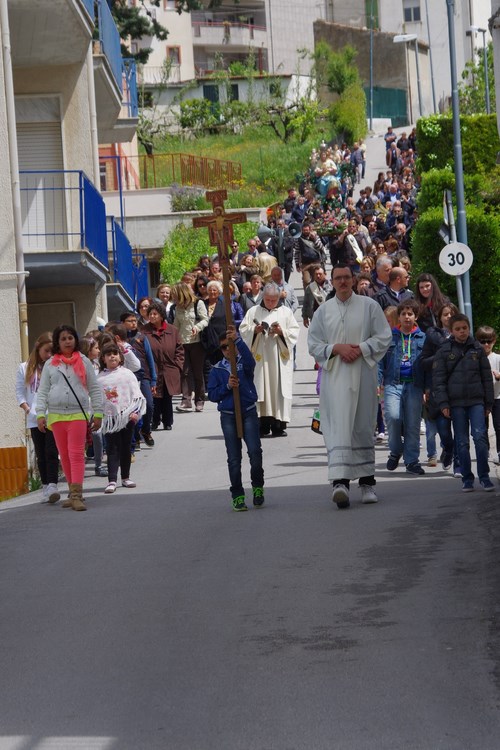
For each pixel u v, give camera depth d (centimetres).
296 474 2620
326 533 1886
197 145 12338
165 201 7456
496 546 1708
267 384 3162
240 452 2173
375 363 2122
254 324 3153
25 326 3434
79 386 2366
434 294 2539
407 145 9950
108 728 1105
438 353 2250
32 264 3594
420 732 1056
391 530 1873
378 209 7756
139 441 3158
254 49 16125
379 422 3009
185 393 3922
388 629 1358
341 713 1110
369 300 2141
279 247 6125
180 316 3894
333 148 10512
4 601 1585
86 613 1501
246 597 1530
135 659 1304
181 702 1162
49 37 3919
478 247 4956
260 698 1162
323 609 1455
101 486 2645
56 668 1290
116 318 5112
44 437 2527
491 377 2231
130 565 1748
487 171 6988
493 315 4984
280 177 10675
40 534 2047
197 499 2350
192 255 7125
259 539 1875
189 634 1386
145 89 13688
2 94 3412
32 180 4162
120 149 7631
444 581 1545
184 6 9962
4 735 1098
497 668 1205
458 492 2208
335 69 13400
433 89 13112
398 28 15638
